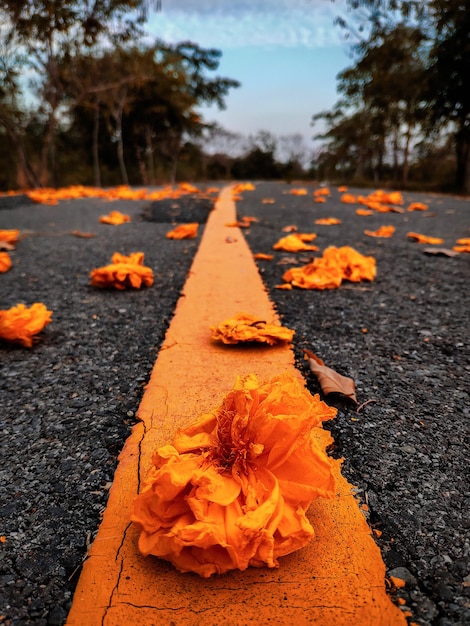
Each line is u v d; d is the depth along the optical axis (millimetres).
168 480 173
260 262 730
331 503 220
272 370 353
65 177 4004
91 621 168
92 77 3053
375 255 786
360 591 176
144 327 453
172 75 3990
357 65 3109
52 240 965
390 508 218
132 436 275
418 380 340
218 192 2486
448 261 741
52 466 252
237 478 183
